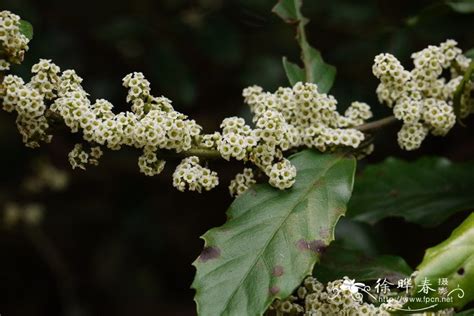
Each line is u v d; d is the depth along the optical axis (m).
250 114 4.81
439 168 3.10
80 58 4.81
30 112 2.13
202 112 5.40
